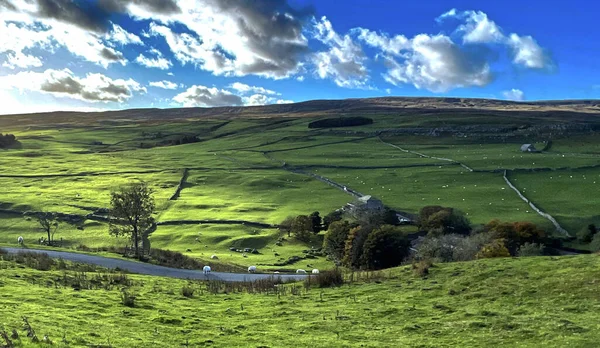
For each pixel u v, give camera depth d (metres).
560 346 20.23
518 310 25.61
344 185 162.50
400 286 33.59
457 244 70.44
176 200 149.00
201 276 55.47
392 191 150.62
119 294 30.62
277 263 90.06
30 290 27.78
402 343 21.75
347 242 88.94
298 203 143.25
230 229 118.62
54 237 113.56
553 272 30.98
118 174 189.50
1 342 15.92
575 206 121.31
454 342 21.72
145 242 109.44
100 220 128.62
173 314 26.14
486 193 141.62
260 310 28.78
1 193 155.50
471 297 29.02
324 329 24.25
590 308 24.88
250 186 168.38
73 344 17.33
